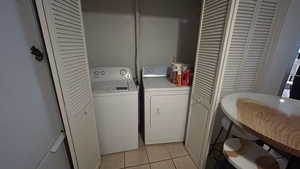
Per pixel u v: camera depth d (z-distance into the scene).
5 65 0.59
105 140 1.66
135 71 2.11
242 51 1.38
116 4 1.76
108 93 1.47
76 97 1.06
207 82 1.33
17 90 0.65
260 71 1.54
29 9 0.75
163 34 2.02
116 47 1.95
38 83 0.80
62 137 0.99
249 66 1.48
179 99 1.71
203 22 1.36
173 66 1.82
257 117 0.91
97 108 1.50
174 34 2.05
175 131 1.87
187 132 1.80
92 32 1.82
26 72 0.71
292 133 0.75
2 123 0.57
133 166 1.62
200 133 1.51
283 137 0.72
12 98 0.62
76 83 1.06
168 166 1.63
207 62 1.32
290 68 1.73
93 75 1.77
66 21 0.92
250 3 1.22
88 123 1.28
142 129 2.20
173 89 1.65
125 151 1.81
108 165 1.63
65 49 0.91
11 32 0.63
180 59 2.19
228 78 1.46
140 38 1.96
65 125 0.96
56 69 0.84
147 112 1.71
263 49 1.45
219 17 1.14
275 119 0.89
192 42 2.14
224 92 1.52
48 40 0.77
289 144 0.66
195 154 1.64
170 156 1.77
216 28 1.18
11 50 0.63
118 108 1.55
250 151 0.99
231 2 1.00
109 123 1.59
